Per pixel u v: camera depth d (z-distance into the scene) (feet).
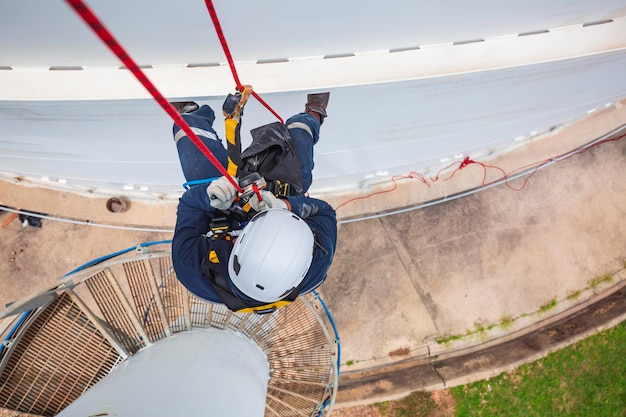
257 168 8.57
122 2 5.97
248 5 6.35
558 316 20.59
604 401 20.35
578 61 9.84
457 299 19.98
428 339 19.71
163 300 12.29
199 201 7.81
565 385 20.18
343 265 19.66
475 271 20.17
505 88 10.56
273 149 8.80
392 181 19.92
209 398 7.51
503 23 8.28
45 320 11.50
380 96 9.31
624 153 20.84
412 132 12.52
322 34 7.47
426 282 19.90
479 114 12.41
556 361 20.22
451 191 20.29
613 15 9.16
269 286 7.20
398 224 20.04
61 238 18.54
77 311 11.62
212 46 7.52
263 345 13.17
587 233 20.80
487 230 20.39
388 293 19.71
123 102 8.05
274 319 13.37
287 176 8.72
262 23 6.87
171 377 7.80
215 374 8.48
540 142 20.66
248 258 7.09
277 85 8.39
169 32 6.87
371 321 19.51
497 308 20.16
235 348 10.59
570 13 8.50
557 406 20.08
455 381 19.10
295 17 6.81
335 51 8.27
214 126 10.67
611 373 20.49
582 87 13.30
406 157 15.83
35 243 18.40
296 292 7.59
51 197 18.51
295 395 13.52
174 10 6.30
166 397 6.97
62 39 6.70
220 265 7.43
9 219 18.35
